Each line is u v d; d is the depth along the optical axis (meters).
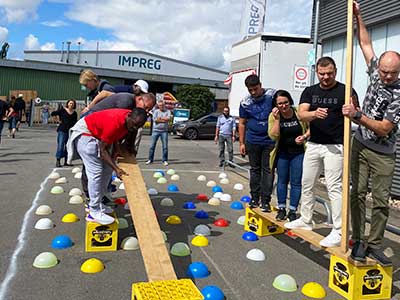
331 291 4.33
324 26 11.40
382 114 4.14
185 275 4.65
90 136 5.14
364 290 4.10
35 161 12.65
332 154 4.61
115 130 4.90
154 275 3.82
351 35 4.12
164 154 13.29
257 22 17.53
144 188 5.26
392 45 9.30
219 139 13.10
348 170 4.17
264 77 15.27
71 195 8.18
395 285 4.53
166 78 43.12
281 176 5.57
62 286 4.19
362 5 9.93
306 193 4.98
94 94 6.68
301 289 4.36
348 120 4.09
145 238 4.39
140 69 59.78
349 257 4.13
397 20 9.12
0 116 14.97
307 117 4.61
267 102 5.87
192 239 5.84
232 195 9.20
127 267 4.73
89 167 5.19
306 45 15.30
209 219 7.00
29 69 36.78
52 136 21.98
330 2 11.09
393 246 5.90
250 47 16.20
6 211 6.88
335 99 4.61
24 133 23.20
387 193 4.20
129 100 5.36
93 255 5.09
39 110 30.47
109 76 40.00
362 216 4.45
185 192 9.26
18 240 5.49
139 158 14.73
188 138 24.91
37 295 3.98
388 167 4.18
